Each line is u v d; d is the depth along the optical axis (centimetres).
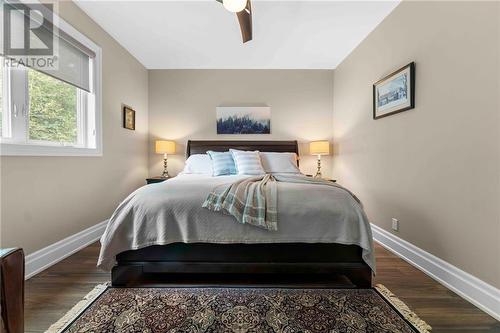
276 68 409
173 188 184
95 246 252
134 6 242
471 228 163
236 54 354
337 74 396
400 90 233
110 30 286
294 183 209
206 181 204
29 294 163
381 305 154
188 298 159
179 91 409
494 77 148
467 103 166
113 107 306
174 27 280
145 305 152
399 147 239
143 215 172
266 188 188
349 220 174
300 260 177
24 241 187
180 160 411
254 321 138
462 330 134
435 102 193
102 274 191
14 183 179
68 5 226
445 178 184
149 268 175
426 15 202
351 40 311
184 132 411
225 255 177
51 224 210
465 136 167
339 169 389
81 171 248
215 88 411
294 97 412
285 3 236
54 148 213
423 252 204
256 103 413
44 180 204
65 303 153
